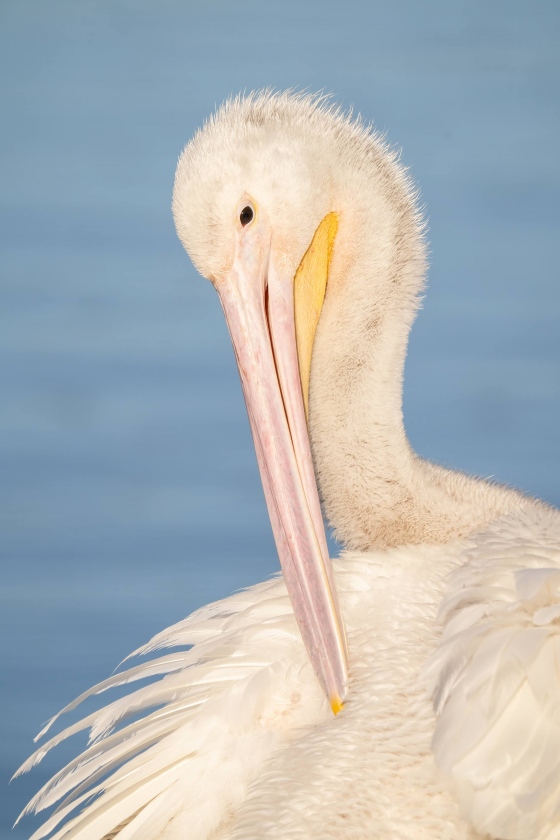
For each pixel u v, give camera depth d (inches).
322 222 375.2
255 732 313.9
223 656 335.3
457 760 276.8
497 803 275.0
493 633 293.6
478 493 368.2
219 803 303.3
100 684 352.5
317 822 279.4
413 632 315.6
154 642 359.9
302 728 312.5
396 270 378.9
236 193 362.9
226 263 366.3
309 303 377.4
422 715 292.8
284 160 365.4
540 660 285.6
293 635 335.9
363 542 369.4
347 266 378.3
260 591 362.6
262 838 279.1
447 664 292.2
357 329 375.9
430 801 281.0
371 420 369.1
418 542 362.6
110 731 376.5
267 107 382.0
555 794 277.1
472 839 279.0
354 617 331.9
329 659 318.3
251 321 365.4
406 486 365.1
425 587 330.0
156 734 323.9
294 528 347.9
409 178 392.8
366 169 378.3
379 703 300.0
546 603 299.6
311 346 378.0
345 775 286.7
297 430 359.6
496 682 282.8
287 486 353.1
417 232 384.8
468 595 308.2
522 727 279.0
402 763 286.0
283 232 366.3
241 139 366.9
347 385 372.8
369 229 376.8
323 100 389.4
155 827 307.3
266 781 294.0
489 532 342.6
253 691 318.7
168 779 313.6
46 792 350.9
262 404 361.4
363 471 366.6
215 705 319.0
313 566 340.8
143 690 337.7
